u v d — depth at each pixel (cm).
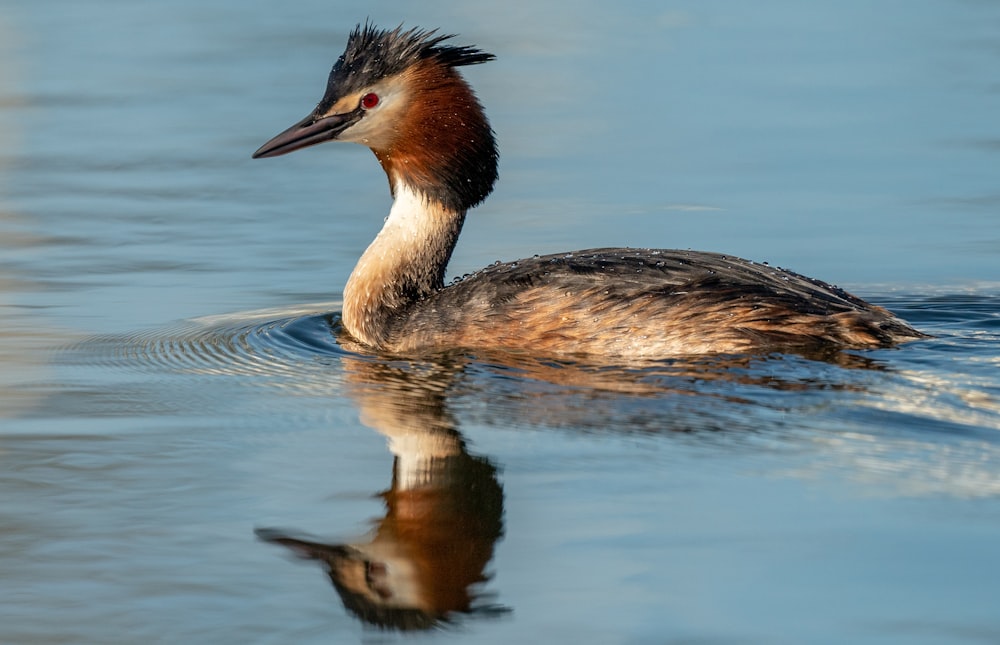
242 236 1856
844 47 2852
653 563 929
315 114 1499
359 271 1473
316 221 1927
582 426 1173
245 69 2670
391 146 1480
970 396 1196
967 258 1736
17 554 970
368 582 937
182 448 1155
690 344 1312
